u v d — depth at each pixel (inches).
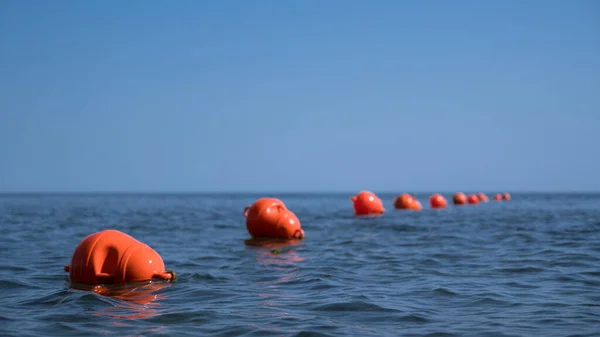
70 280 357.4
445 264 448.1
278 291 331.3
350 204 2645.2
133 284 347.6
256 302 298.5
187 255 513.0
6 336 227.0
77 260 351.6
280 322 252.7
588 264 434.0
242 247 576.1
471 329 240.7
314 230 789.2
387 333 233.8
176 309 279.6
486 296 315.0
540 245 572.1
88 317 261.4
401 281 368.5
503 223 922.7
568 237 653.9
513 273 399.5
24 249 563.2
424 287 344.5
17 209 1817.2
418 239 651.5
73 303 291.7
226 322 252.7
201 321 254.5
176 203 2945.4
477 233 728.3
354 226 864.9
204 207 2156.7
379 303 294.7
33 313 269.6
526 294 321.1
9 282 359.9
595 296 314.0
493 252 521.7
